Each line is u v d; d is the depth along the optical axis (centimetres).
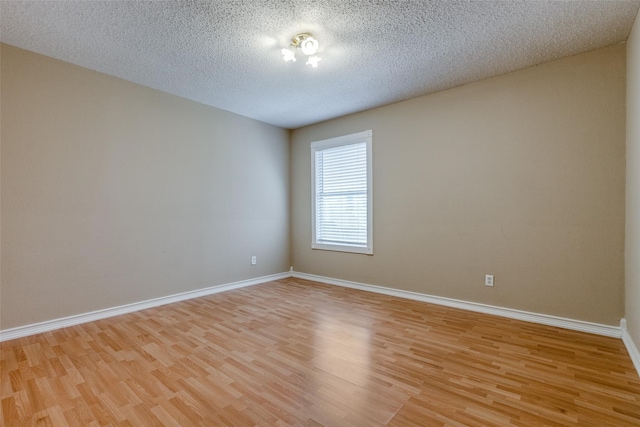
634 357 216
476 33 245
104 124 316
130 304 334
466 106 340
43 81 279
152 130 353
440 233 360
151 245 353
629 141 242
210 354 234
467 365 215
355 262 440
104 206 316
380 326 290
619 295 260
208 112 408
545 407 169
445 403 173
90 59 287
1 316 258
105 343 254
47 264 281
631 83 236
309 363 220
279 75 319
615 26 235
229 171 434
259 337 265
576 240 278
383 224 409
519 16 223
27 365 217
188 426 156
